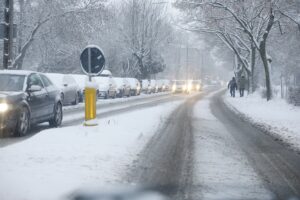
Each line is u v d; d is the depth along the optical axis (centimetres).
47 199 602
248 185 732
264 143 1223
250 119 1952
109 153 932
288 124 1700
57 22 3403
